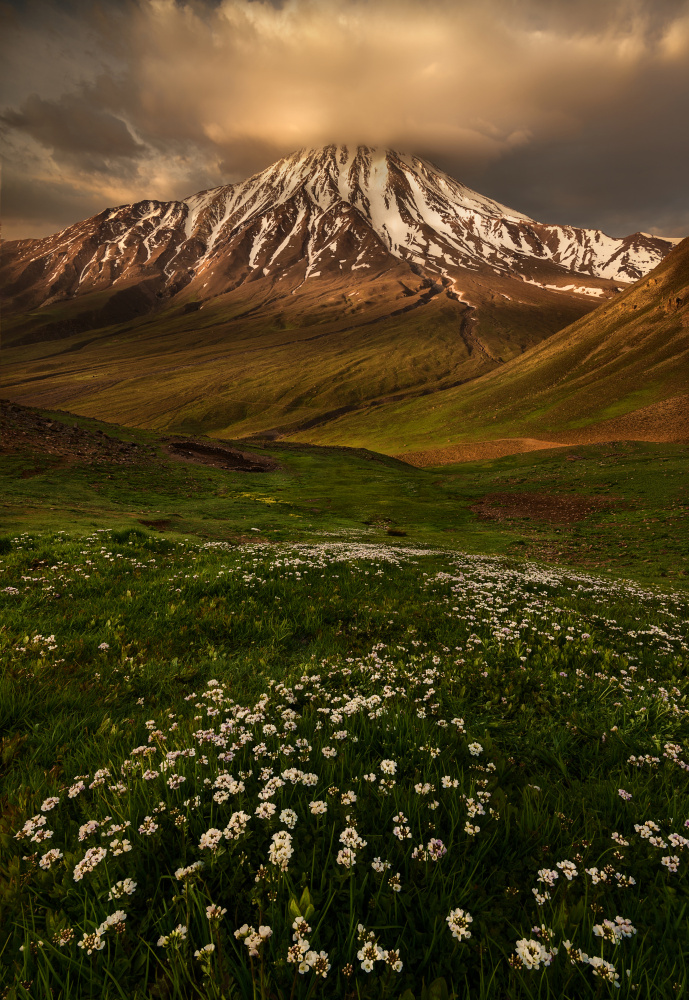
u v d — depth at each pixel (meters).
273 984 2.22
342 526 40.47
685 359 163.25
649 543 37.75
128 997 2.21
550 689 6.06
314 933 2.37
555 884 2.75
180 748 4.05
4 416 53.22
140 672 6.48
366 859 2.84
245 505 45.56
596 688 6.14
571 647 7.70
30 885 2.79
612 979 2.17
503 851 3.04
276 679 6.48
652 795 3.76
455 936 2.33
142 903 2.67
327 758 3.87
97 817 3.27
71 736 4.80
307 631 8.51
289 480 65.88
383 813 3.25
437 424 196.75
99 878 2.71
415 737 4.31
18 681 5.54
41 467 44.06
